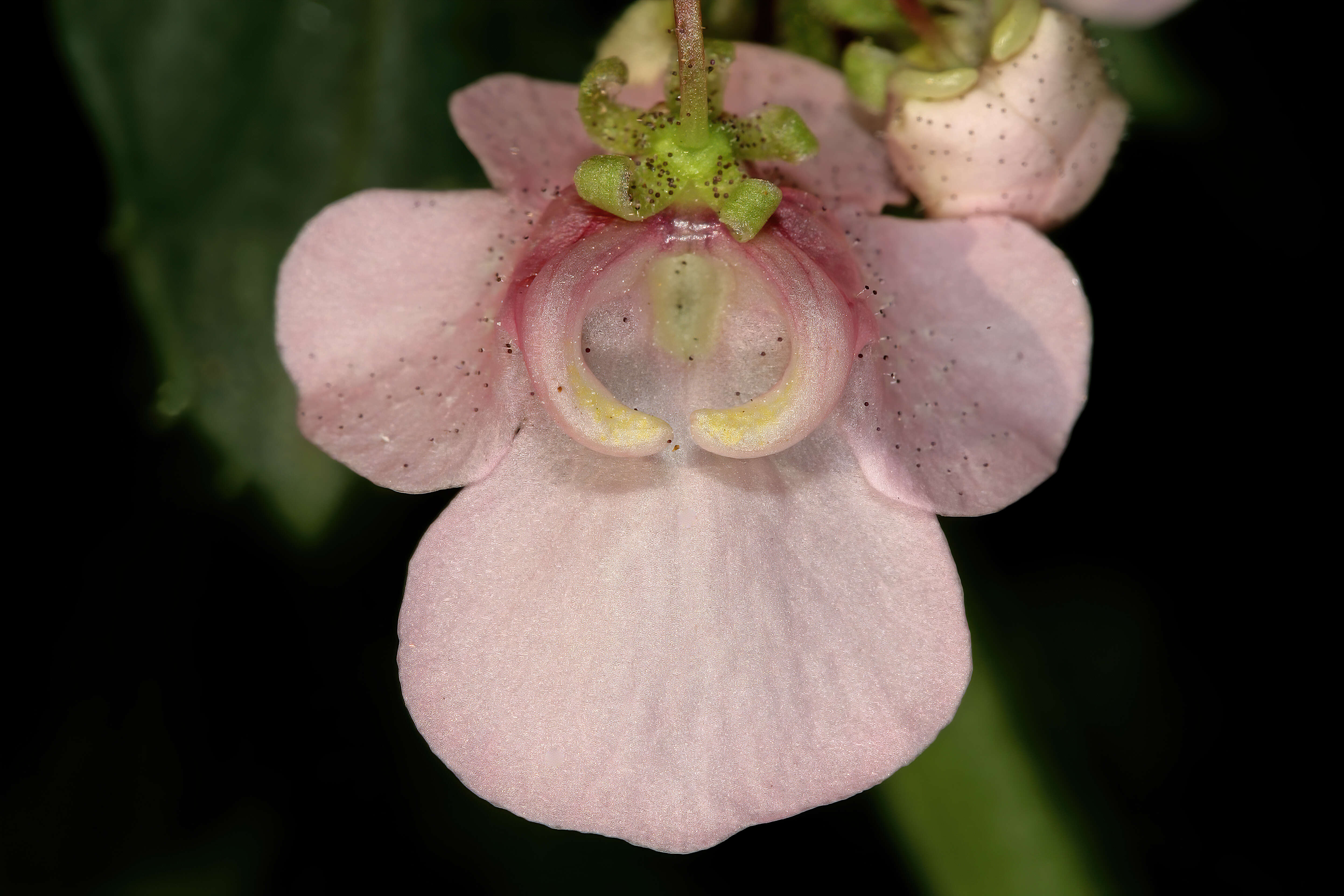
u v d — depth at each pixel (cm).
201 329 13
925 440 12
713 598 12
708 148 12
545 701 12
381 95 13
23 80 13
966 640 12
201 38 13
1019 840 13
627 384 12
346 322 12
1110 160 12
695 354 12
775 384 12
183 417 13
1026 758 13
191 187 13
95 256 13
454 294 12
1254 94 13
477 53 13
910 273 12
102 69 13
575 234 12
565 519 12
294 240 13
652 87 12
